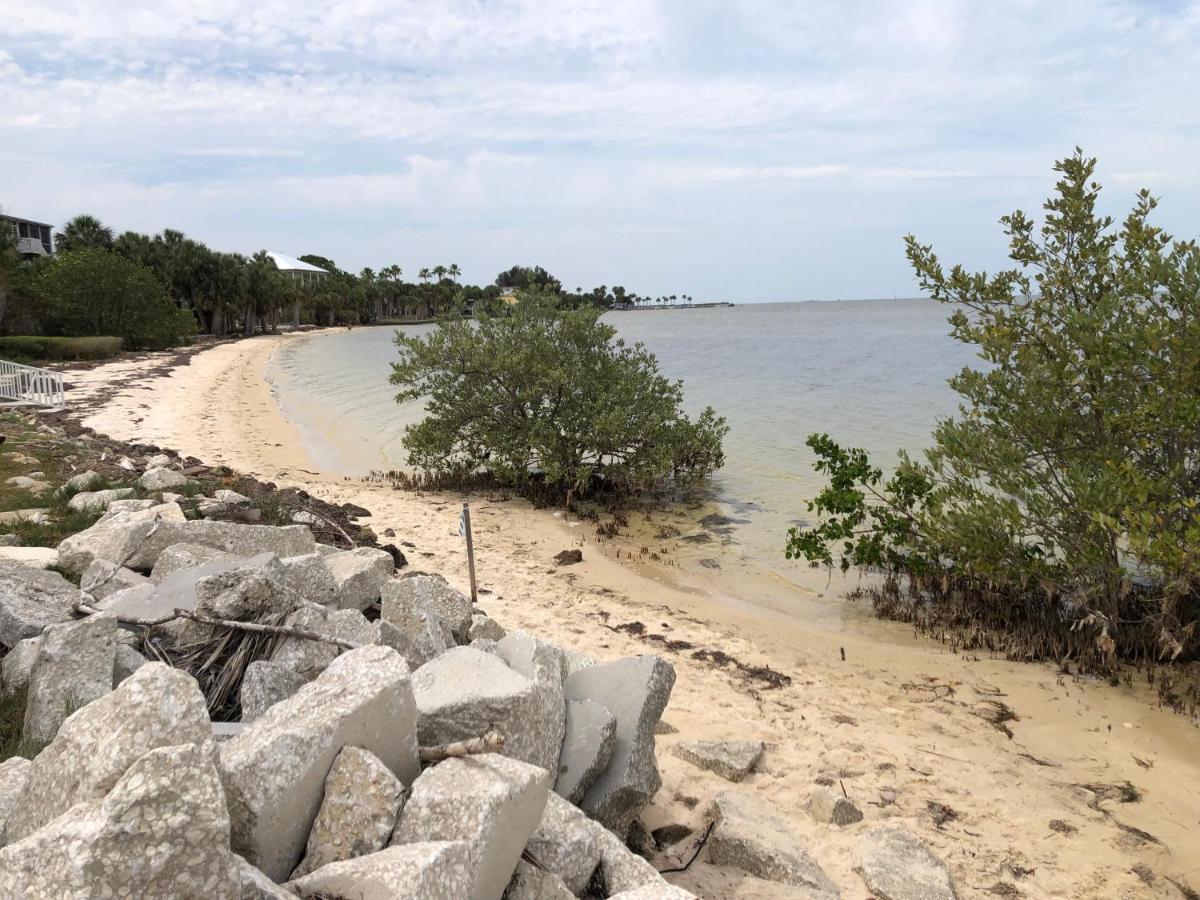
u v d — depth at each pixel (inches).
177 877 119.4
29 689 214.7
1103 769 303.1
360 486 733.9
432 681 207.5
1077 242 460.4
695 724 317.4
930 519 456.4
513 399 744.3
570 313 740.7
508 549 557.0
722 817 239.9
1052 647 407.2
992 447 434.0
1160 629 392.5
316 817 157.1
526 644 237.0
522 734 198.2
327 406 1342.3
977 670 390.9
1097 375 410.3
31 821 145.1
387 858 139.3
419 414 1263.5
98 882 113.7
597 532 616.4
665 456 705.6
